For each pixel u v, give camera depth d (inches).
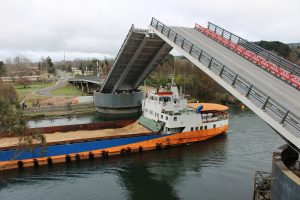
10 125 1418.6
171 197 1245.1
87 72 6820.9
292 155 1000.2
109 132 1939.0
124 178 1440.7
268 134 2123.5
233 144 1918.1
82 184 1379.2
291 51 4845.0
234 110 3070.9
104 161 1667.1
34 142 1593.3
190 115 1927.9
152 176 1455.5
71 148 1643.7
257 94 1007.0
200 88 3663.9
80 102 3221.0
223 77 1219.9
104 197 1254.3
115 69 2420.0
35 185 1370.6
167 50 2142.0
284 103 970.1
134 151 1788.9
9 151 1525.6
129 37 1940.2
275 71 1266.0
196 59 1401.3
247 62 1421.0
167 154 1770.4
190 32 1900.8
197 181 1385.3
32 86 4975.4
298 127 815.7
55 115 2839.6
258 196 1039.6
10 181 1412.4
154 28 1788.9
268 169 1492.4
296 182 733.3
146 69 2456.9
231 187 1314.0
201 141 2004.2
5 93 2834.6
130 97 2874.0
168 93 2014.0
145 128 2011.6
